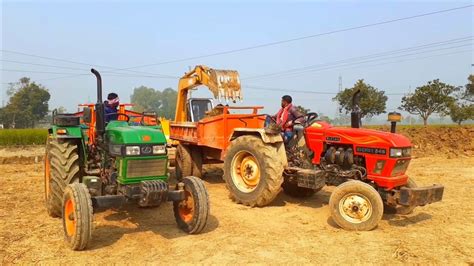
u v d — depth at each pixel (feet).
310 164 23.39
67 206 16.71
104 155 19.44
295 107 25.08
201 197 17.94
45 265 14.82
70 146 20.43
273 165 22.94
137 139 17.39
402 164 20.54
